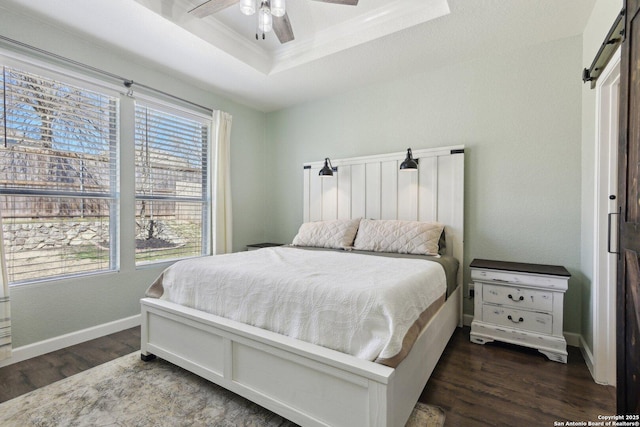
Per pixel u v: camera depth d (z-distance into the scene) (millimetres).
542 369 1989
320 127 3734
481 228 2766
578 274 2379
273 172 4160
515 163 2617
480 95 2758
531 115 2553
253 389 1545
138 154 2832
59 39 2275
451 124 2896
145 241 2898
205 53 2619
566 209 2426
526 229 2576
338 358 1273
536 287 2195
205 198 3479
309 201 3768
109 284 2600
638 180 1038
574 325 2387
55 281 2283
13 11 2059
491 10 2072
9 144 2092
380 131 3295
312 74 3053
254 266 1896
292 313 1498
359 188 3371
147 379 1860
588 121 2176
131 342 2416
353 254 2516
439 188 2895
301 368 1384
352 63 2828
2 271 1961
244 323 1646
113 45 2492
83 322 2436
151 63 2791
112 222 2664
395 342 1237
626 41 1145
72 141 2402
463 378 1878
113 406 1605
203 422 1486
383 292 1368
